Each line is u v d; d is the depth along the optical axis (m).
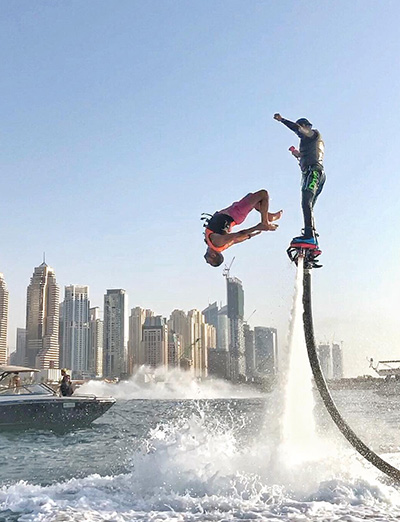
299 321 8.68
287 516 6.47
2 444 16.28
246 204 7.71
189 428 11.79
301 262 8.44
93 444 15.95
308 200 8.41
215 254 7.62
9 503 7.23
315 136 8.65
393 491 7.62
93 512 6.74
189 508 6.88
